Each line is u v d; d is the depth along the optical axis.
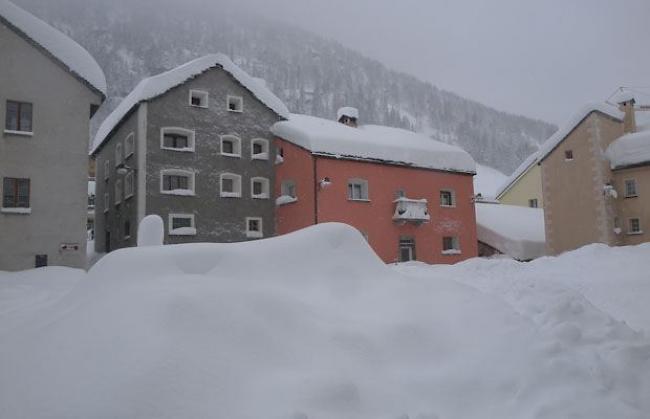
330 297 6.03
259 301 5.17
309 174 26.69
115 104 97.12
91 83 21.47
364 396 4.30
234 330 4.67
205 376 4.09
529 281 8.00
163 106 25.95
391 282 6.57
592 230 30.11
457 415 4.27
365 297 6.15
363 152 28.06
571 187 31.33
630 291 9.44
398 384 4.58
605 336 5.42
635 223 29.58
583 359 4.91
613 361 4.80
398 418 4.02
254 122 28.84
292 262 6.48
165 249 6.08
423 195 30.34
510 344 5.14
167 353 4.14
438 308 5.90
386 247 28.31
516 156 134.88
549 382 4.54
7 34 20.19
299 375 4.35
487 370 4.76
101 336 4.45
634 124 32.19
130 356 4.11
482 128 153.25
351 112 34.62
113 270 5.78
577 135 31.27
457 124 167.25
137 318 4.57
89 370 4.07
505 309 5.88
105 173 32.12
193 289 5.06
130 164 26.64
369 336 5.12
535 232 34.53
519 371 4.71
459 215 31.69
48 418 3.64
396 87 191.62
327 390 4.10
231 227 27.02
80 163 21.06
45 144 20.52
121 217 27.94
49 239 20.14
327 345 4.88
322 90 174.12
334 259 6.71
